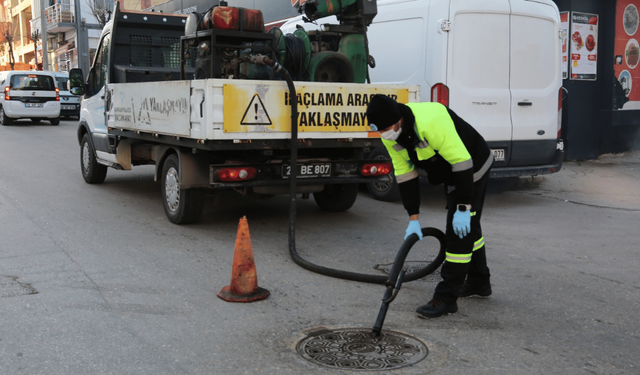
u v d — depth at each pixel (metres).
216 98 5.46
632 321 3.96
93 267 5.03
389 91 6.34
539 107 8.20
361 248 5.78
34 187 8.90
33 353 3.39
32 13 52.03
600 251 5.72
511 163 8.05
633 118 12.85
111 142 7.95
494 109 7.81
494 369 3.24
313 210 7.57
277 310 4.12
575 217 7.30
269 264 5.21
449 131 3.71
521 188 9.34
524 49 8.01
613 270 5.11
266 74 6.28
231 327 3.81
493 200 8.44
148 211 7.31
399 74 7.98
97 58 8.90
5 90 21.08
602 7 11.98
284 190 6.14
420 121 3.68
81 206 7.55
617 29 12.25
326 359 3.36
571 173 10.67
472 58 7.62
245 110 5.59
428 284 4.70
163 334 3.68
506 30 7.83
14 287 4.50
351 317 4.00
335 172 6.33
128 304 4.18
